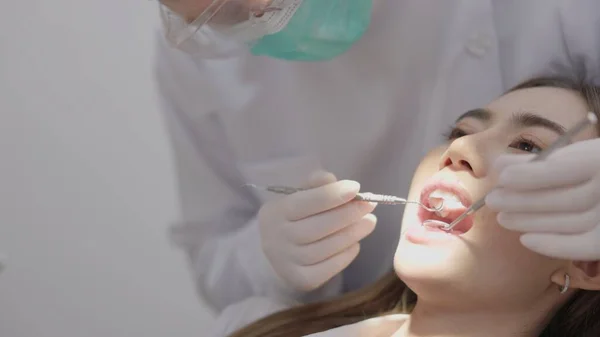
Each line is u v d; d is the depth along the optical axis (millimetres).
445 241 1104
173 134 1636
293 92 1490
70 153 2043
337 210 1271
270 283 1488
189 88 1556
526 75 1370
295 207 1283
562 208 979
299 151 1538
